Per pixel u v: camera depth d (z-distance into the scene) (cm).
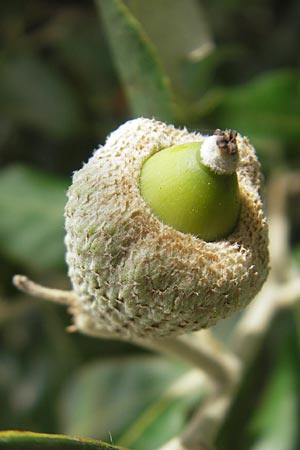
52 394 15
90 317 9
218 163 8
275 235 13
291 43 15
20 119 14
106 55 15
